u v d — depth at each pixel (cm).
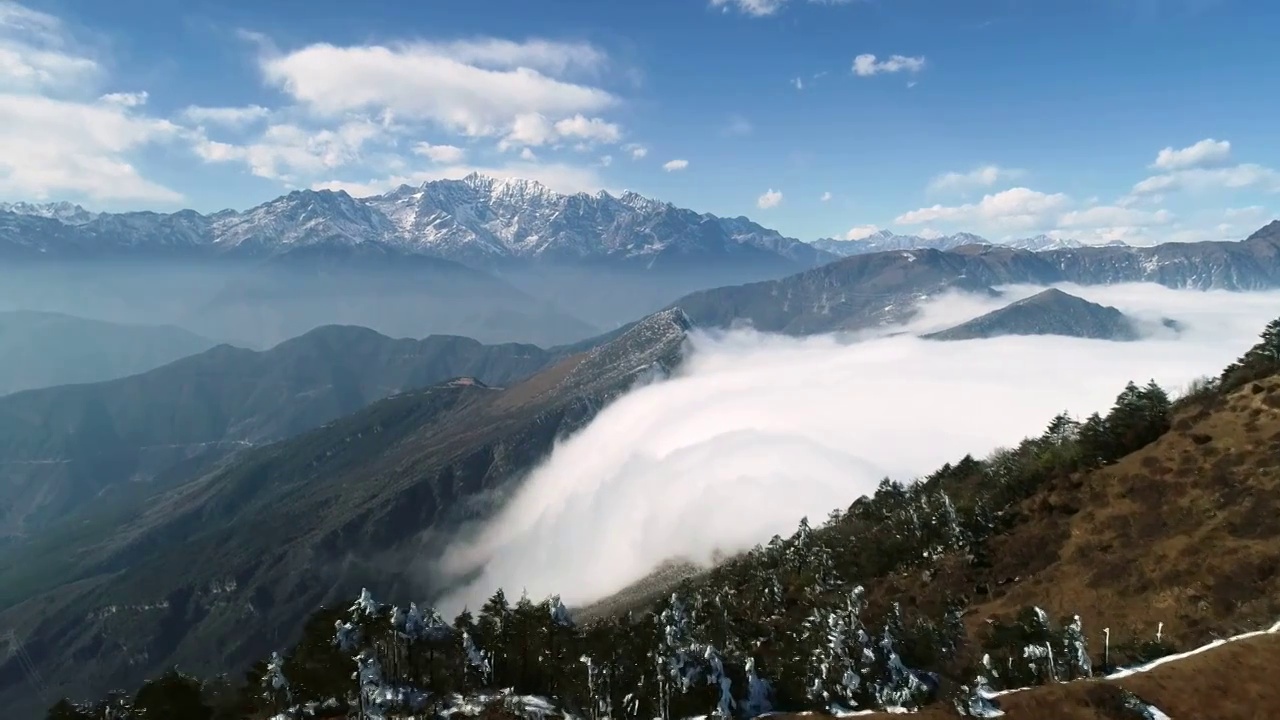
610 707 5962
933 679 6272
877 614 9556
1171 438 9994
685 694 5941
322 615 6375
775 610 11081
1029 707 5216
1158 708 4947
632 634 7338
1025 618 6706
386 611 6400
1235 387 10425
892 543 12200
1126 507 9156
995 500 12044
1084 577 8294
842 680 6169
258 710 5997
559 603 7100
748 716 6006
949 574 10194
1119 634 6869
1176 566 7506
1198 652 5469
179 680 5822
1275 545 6981
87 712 5594
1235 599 6512
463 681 6288
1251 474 8231
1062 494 10481
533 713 5869
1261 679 4934
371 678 5722
